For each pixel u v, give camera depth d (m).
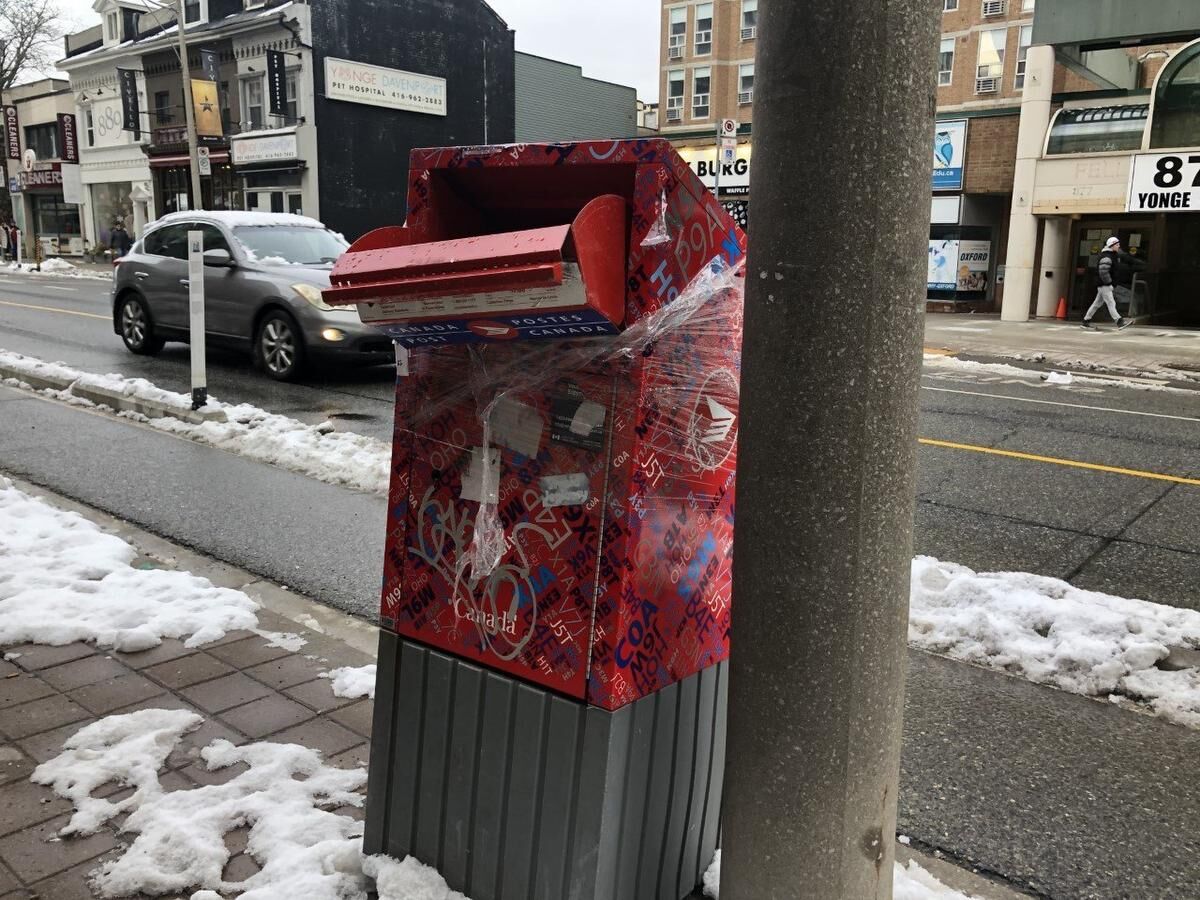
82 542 4.91
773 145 1.58
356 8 31.70
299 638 3.88
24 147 49.78
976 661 3.97
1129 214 22.58
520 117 38.00
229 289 10.62
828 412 1.59
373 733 2.31
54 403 8.96
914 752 3.25
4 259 43.16
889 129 1.53
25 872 2.41
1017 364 14.05
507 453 2.02
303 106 31.09
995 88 30.06
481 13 35.25
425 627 2.19
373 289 1.93
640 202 1.81
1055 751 3.27
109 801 2.71
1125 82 24.41
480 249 1.81
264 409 8.80
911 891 2.43
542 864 2.02
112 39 41.66
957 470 7.16
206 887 2.36
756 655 1.71
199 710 3.26
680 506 2.01
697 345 1.99
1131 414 9.62
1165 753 3.27
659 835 2.12
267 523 5.59
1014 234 22.08
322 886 2.30
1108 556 5.29
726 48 38.69
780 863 1.74
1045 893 2.55
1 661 3.58
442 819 2.19
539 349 1.94
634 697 1.96
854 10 1.50
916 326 1.63
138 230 41.66
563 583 1.95
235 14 34.06
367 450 7.07
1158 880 2.61
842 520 1.62
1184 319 22.94
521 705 2.02
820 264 1.56
